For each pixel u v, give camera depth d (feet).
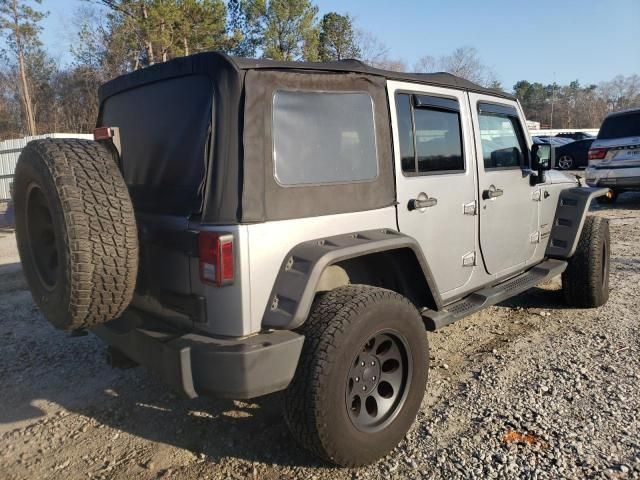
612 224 34.60
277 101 9.37
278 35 100.37
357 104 10.67
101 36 112.47
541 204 16.99
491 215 14.53
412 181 11.84
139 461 10.46
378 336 9.96
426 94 12.43
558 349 15.06
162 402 12.73
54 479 9.98
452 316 12.51
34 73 149.59
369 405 10.09
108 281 8.95
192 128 9.69
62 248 8.73
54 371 14.48
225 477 9.88
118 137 10.86
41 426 11.79
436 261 12.71
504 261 15.39
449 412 11.83
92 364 14.89
